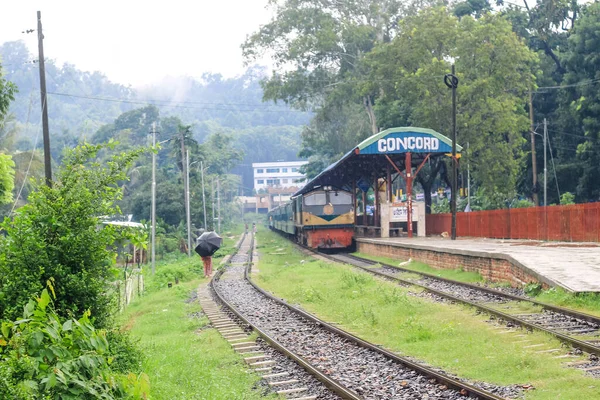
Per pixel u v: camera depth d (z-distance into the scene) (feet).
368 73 168.86
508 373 30.94
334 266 95.81
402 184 219.82
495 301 53.21
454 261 78.74
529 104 168.66
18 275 31.07
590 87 144.46
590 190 155.12
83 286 31.94
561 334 37.04
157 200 205.46
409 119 153.17
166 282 98.63
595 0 163.73
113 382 19.30
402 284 69.82
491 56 138.72
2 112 81.10
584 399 25.71
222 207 352.49
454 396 27.58
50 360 18.63
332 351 38.96
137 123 344.28
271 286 79.10
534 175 164.04
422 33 140.15
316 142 228.22
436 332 41.81
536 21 176.45
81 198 33.45
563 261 62.80
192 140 227.61
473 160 139.64
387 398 28.09
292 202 168.76
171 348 42.06
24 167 137.39
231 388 30.50
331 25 175.83
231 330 48.85
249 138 575.38
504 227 106.73
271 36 183.52
